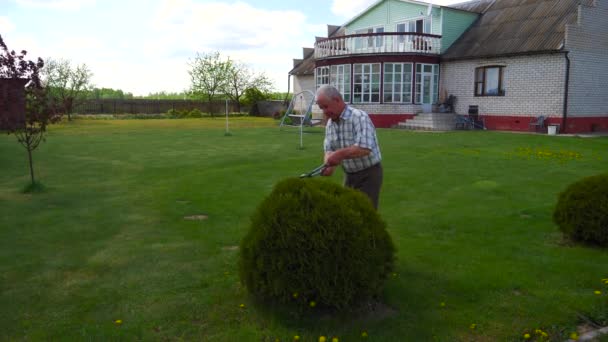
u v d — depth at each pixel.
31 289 3.94
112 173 9.77
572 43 18.77
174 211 6.56
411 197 7.43
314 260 3.17
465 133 19.33
